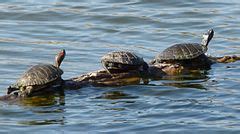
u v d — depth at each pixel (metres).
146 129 14.29
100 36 22.03
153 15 23.83
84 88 16.69
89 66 19.12
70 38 21.88
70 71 18.66
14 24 23.20
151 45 21.11
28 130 14.40
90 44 21.27
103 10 24.42
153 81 17.20
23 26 22.98
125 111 15.30
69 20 23.59
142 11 24.28
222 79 17.31
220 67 18.27
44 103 15.87
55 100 16.02
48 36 22.08
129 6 24.89
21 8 24.66
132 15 23.83
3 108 15.59
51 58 19.97
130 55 17.23
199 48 18.16
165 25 22.91
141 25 23.02
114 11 24.30
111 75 17.12
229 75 17.64
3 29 22.70
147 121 14.68
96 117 15.00
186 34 22.02
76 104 15.78
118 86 16.86
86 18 23.72
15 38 21.84
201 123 14.50
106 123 14.64
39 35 22.17
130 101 15.90
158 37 21.81
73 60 19.67
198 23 22.98
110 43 21.34
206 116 14.85
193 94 16.28
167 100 15.92
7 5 25.08
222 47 20.72
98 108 15.52
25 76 16.27
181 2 25.08
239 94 16.17
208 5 24.78
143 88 16.72
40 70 16.30
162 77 17.48
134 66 17.22
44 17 23.83
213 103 15.59
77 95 16.31
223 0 25.39
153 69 17.67
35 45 21.16
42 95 16.23
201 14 23.81
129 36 22.00
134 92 16.50
